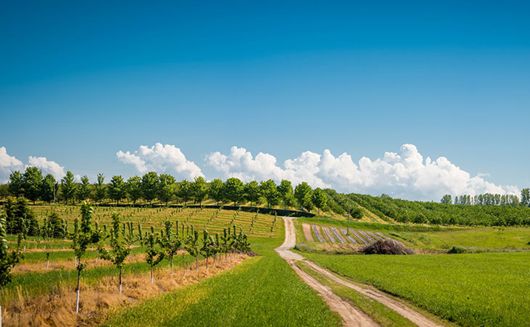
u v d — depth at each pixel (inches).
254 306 1039.0
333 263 2583.7
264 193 7687.0
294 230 5994.1
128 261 2011.6
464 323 930.1
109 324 781.9
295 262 2792.8
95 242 941.8
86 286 1106.1
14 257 679.7
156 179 7500.0
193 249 2068.2
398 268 2249.0
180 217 6190.9
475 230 6988.2
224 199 7568.9
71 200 7091.5
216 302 1063.0
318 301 1162.6
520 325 907.4
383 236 5890.8
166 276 1498.5
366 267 2298.2
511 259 3011.8
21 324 722.8
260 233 5620.1
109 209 6545.3
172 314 880.9
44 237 3004.4
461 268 2272.4
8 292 960.9
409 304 1181.1
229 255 3080.7
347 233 5984.3
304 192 7475.4
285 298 1190.3
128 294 1098.7
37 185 6683.1
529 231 6643.7
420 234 6200.8
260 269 2169.0
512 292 1369.3
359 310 1064.8
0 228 661.9
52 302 875.4
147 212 6471.5
